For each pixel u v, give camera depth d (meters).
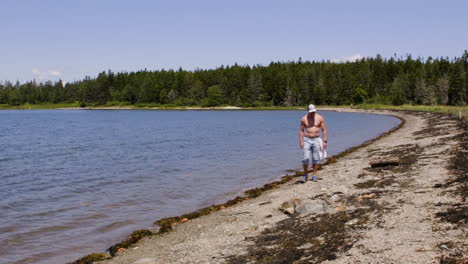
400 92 149.00
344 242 7.28
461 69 154.62
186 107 185.38
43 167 23.62
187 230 9.98
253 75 180.00
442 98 150.00
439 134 29.42
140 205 13.25
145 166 22.94
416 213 8.65
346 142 34.22
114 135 50.66
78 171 21.70
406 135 33.22
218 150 30.58
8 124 81.12
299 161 23.05
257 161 23.61
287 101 174.38
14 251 8.91
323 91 172.00
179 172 20.30
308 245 7.44
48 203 13.82
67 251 8.90
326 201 11.04
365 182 13.34
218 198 14.09
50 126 73.94
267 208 11.44
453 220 7.67
